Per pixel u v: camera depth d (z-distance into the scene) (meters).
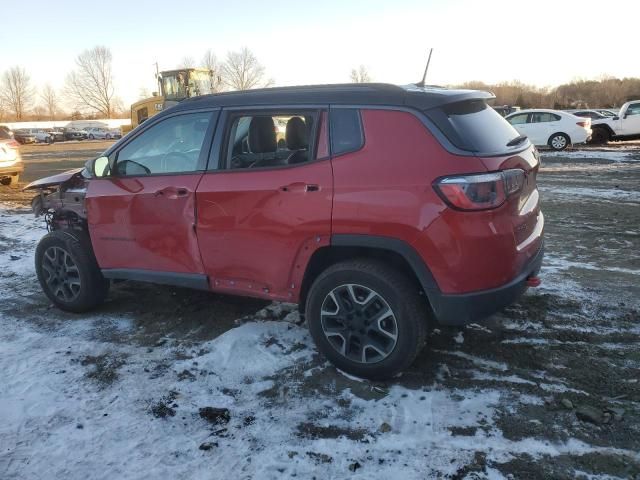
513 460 2.70
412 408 3.15
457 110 3.33
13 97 90.56
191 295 5.10
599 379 3.38
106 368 3.76
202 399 3.34
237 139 3.83
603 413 3.03
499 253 3.10
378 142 3.26
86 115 89.25
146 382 3.56
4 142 13.22
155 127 4.23
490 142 3.28
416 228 3.10
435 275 3.12
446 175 3.04
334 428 3.01
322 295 3.49
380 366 3.37
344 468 2.69
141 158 4.29
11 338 4.30
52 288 4.82
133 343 4.14
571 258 5.82
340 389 3.38
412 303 3.24
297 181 3.45
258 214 3.61
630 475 2.57
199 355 3.89
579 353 3.70
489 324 4.16
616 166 13.79
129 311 4.79
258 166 3.72
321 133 3.46
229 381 3.53
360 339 3.42
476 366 3.59
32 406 3.31
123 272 4.39
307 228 3.42
